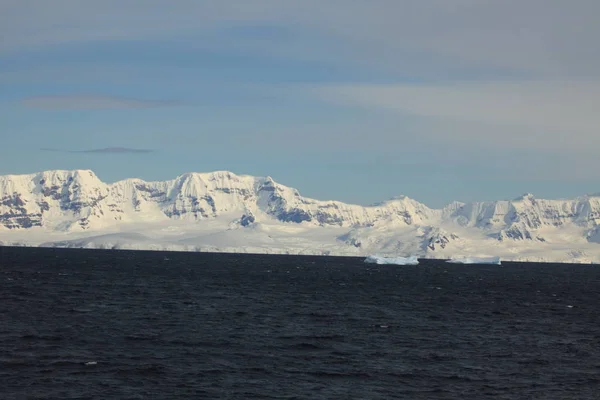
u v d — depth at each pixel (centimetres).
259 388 16975
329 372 18762
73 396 15812
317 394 16612
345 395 16612
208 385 17062
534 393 17238
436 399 16525
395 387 17475
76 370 17988
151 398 15900
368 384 17675
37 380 16950
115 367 18450
